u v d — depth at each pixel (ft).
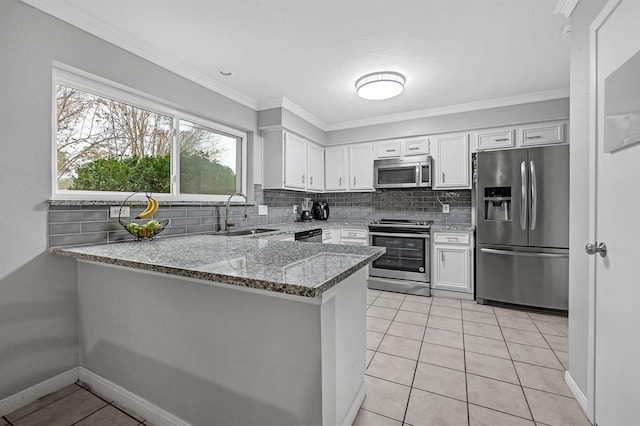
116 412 5.08
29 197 5.27
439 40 7.02
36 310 5.40
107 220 6.53
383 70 8.46
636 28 3.50
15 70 5.08
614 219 4.03
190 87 8.45
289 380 3.72
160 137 8.19
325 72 8.64
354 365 4.81
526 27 6.49
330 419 3.75
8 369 5.09
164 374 4.72
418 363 6.46
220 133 10.27
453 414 4.91
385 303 10.44
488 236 10.12
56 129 5.91
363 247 5.40
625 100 3.72
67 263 5.81
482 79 9.13
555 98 10.07
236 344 4.04
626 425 3.79
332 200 15.44
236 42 7.06
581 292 5.07
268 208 12.16
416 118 12.26
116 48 6.61
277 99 10.73
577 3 5.17
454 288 10.99
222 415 4.21
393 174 12.61
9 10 5.00
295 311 3.63
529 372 6.08
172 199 8.41
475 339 7.58
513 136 10.87
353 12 6.02
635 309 3.60
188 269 3.71
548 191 9.22
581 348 5.08
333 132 13.96
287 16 6.12
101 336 5.55
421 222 12.75
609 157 4.15
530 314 9.33
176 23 6.31
